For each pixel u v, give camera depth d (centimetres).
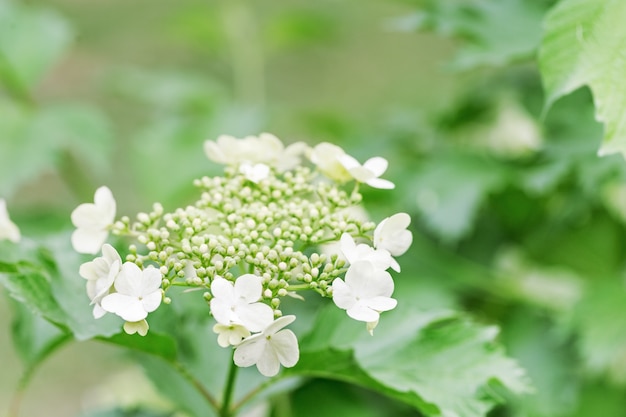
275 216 52
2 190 74
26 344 58
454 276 71
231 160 54
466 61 63
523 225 71
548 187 65
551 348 67
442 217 67
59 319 52
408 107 84
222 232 53
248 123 81
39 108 82
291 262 49
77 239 52
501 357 54
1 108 80
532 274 71
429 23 64
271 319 47
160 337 53
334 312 56
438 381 54
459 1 65
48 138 78
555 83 52
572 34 52
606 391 67
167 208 78
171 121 81
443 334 55
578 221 69
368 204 69
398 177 70
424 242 72
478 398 53
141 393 79
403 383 54
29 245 54
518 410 65
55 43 83
